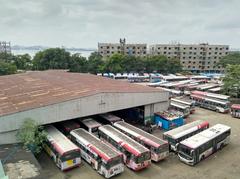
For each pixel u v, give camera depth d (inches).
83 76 2292.1
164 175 991.0
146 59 4217.5
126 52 5447.8
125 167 1053.8
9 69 3137.3
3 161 911.0
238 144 1334.9
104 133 1213.7
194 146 1074.7
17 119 1084.5
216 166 1075.9
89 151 1048.2
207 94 2271.2
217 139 1216.2
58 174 979.3
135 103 1507.1
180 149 1108.5
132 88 1656.0
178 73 4384.8
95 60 4018.2
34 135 1063.6
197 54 5265.8
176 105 1878.7
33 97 1349.7
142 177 971.9
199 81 3339.1
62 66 3855.8
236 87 2421.3
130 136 1222.9
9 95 1459.2
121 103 1433.3
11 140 1085.8
